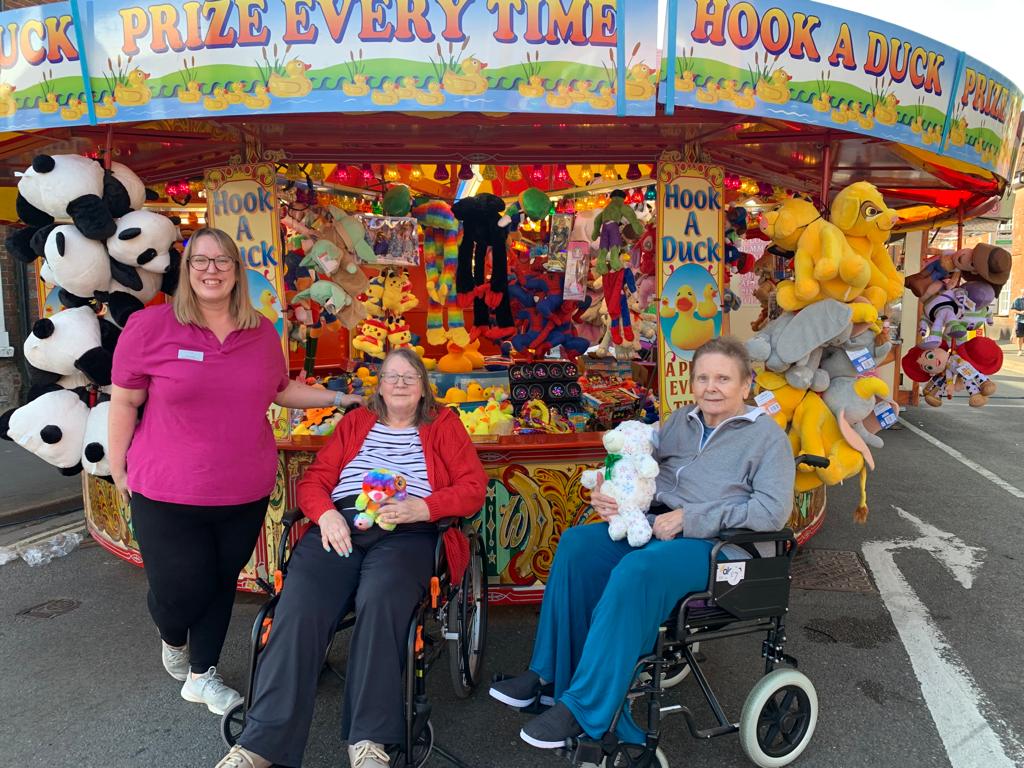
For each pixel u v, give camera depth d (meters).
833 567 4.57
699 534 2.49
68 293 3.32
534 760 2.67
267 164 3.94
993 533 5.25
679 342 4.19
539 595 3.82
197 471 2.56
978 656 3.42
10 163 4.98
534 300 5.84
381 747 2.18
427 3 2.53
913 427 9.88
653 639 2.35
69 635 3.69
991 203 5.68
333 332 6.95
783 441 2.60
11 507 5.89
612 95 2.65
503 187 6.30
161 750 2.72
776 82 2.84
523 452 3.72
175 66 2.64
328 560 2.54
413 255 4.64
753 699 2.50
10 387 9.15
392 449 2.87
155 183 5.16
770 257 5.25
